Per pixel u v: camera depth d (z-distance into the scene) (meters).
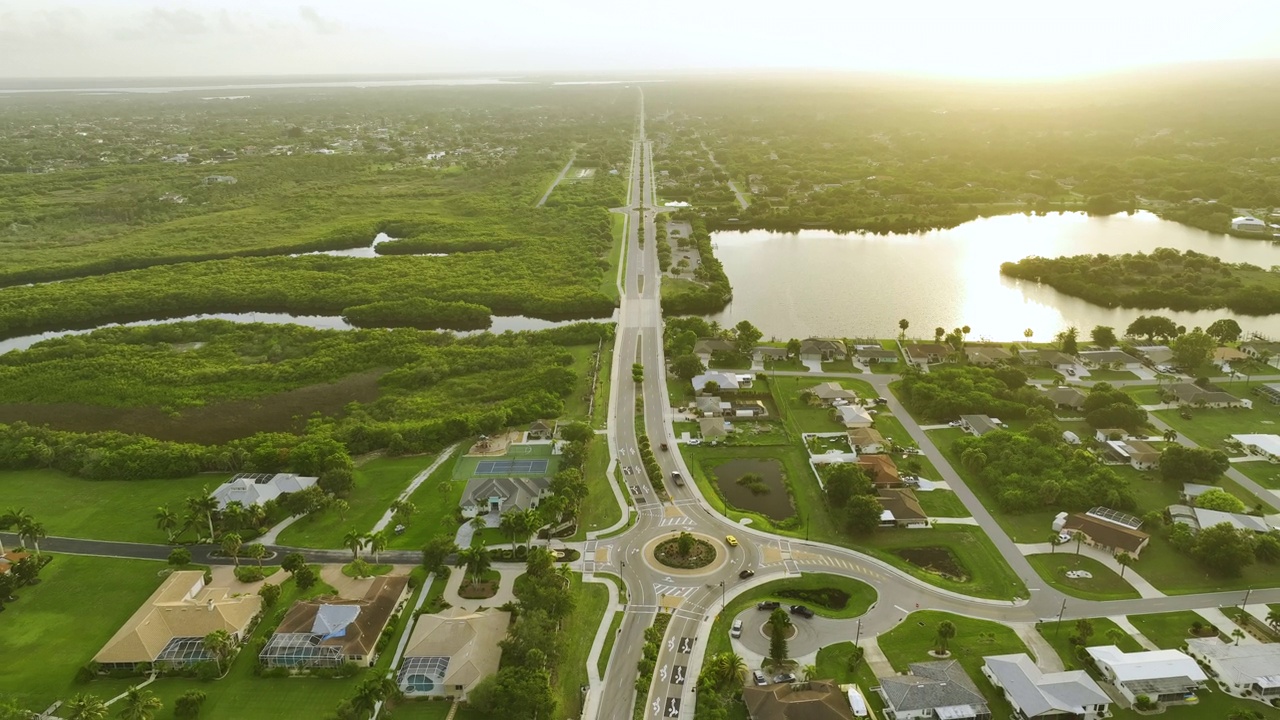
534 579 162.88
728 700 139.25
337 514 199.12
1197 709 136.25
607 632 157.12
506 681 133.38
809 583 172.00
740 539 188.75
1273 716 134.25
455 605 164.38
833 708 130.62
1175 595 166.38
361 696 131.50
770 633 156.12
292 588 170.88
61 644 154.62
